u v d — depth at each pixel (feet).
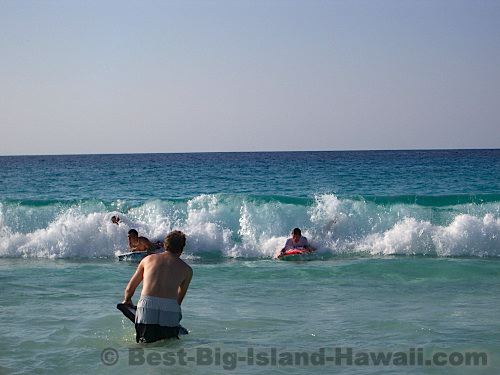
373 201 63.36
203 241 59.21
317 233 60.44
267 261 53.83
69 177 188.03
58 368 22.11
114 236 59.31
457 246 56.75
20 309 32.12
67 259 56.13
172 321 24.80
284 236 60.59
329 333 26.99
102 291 37.76
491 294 36.81
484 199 65.72
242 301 34.73
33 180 173.68
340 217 60.95
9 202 65.00
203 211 62.85
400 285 40.09
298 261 53.52
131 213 64.95
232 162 331.57
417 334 26.73
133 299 34.96
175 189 134.72
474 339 25.76
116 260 55.26
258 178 169.58
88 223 59.82
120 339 25.82
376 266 46.93
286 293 37.37
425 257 55.21
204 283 41.14
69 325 28.32
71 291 37.73
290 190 128.06
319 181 152.97
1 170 247.50
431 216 61.00
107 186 145.69
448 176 164.35
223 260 54.85
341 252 58.29
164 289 24.81
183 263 25.49
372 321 29.27
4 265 51.49
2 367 22.30
